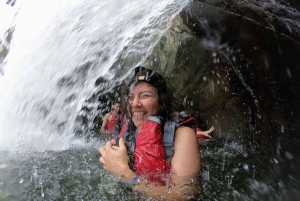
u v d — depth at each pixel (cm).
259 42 173
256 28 172
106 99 252
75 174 128
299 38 159
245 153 163
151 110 117
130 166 110
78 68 218
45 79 229
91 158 151
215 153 166
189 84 216
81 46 221
